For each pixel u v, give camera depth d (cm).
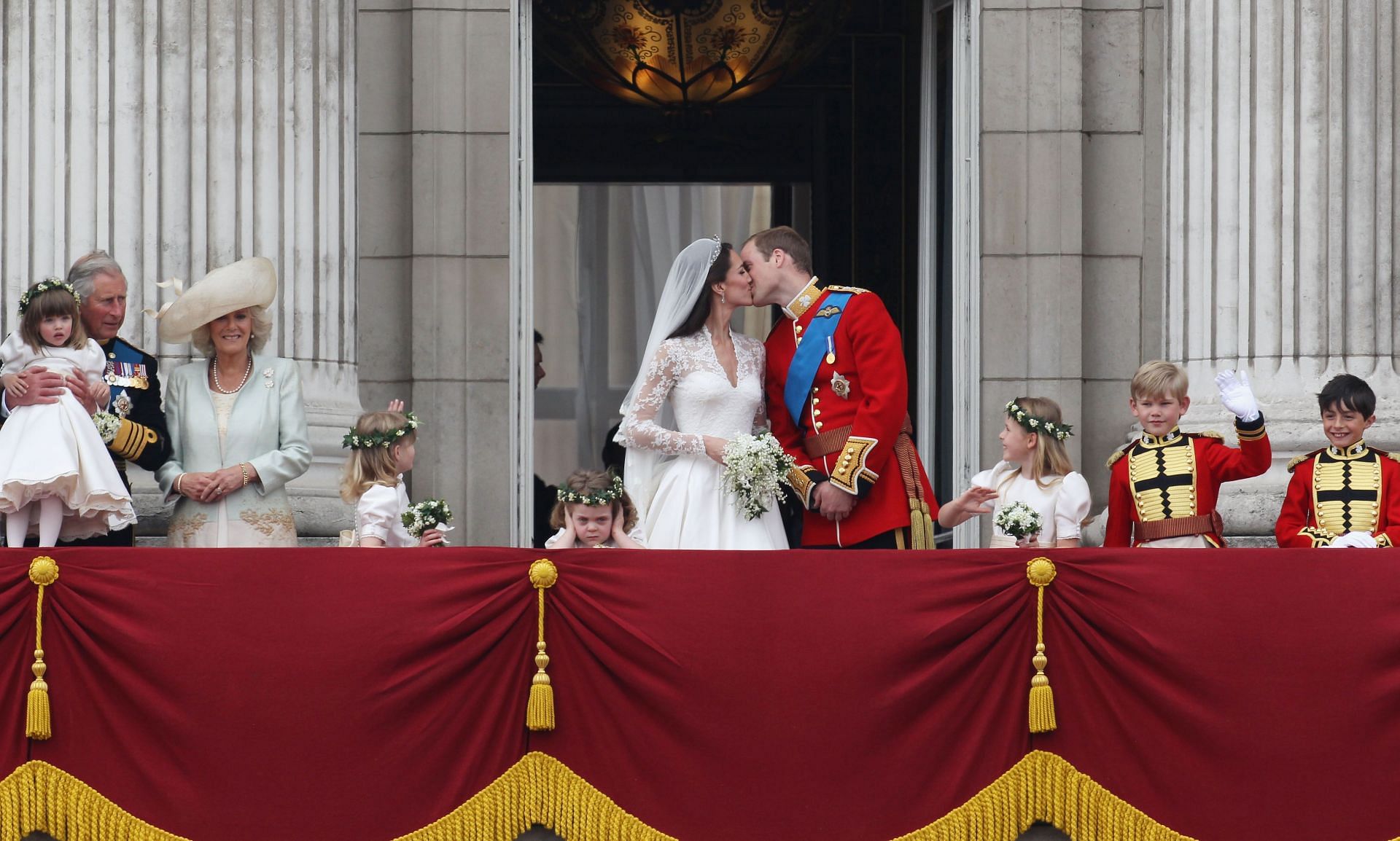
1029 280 3462
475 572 2323
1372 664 2294
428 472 3400
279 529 2677
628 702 2314
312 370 3222
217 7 3170
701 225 5494
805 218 5419
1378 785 2283
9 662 2288
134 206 3105
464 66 3425
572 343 5503
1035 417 2809
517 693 2317
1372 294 3234
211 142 3153
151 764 2278
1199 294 3347
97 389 2547
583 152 5422
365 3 3450
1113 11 3503
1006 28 3475
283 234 3198
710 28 4756
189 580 2303
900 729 2309
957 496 3512
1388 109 3253
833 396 2662
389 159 3453
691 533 2627
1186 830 2294
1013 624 2333
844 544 2647
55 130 3106
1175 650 2308
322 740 2283
